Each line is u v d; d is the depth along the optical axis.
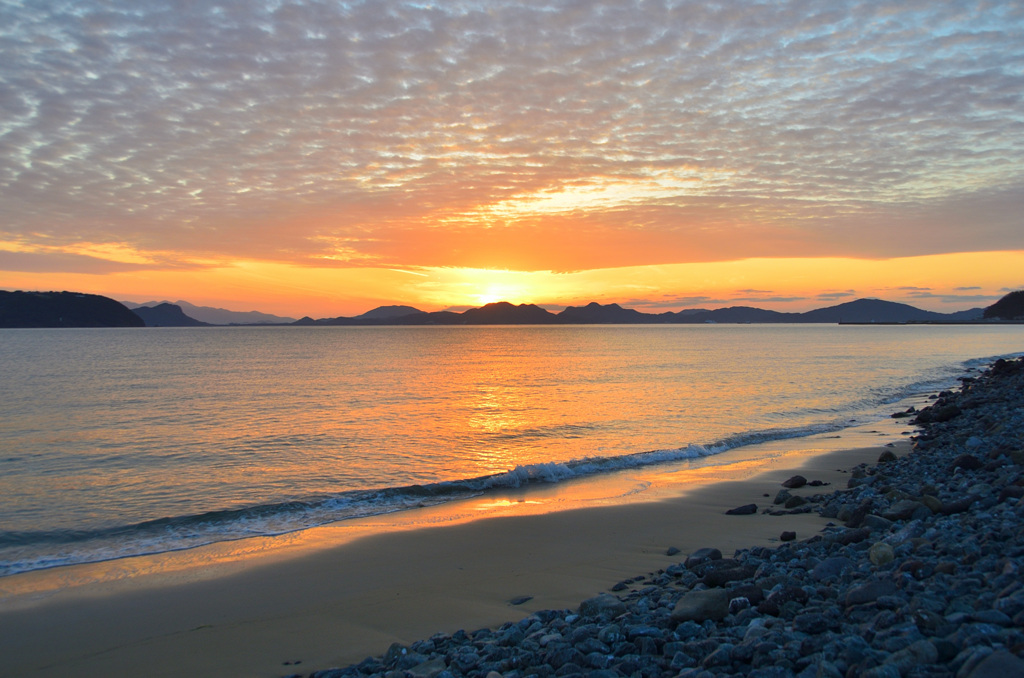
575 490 16.42
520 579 9.59
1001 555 6.32
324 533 12.88
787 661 4.73
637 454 20.34
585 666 5.57
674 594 7.71
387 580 9.84
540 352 96.19
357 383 47.94
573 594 8.77
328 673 6.52
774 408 33.34
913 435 23.48
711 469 18.39
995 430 17.98
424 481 18.08
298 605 8.88
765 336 175.75
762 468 18.31
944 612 5.02
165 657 7.35
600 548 11.05
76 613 8.80
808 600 6.23
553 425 28.06
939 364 66.69
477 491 16.69
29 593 9.68
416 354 91.50
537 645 6.26
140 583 10.05
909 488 12.55
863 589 5.79
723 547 10.57
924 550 7.09
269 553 11.52
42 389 43.25
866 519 9.57
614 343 133.00
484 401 36.72
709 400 36.75
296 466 20.02
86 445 23.44
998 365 41.84
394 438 24.94
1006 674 3.57
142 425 28.19
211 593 9.50
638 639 5.83
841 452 20.25
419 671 6.05
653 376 52.88
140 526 13.63
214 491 16.97
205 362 72.75
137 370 60.44
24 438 24.89
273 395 39.97
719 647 5.29
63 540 12.75
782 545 9.45
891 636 4.66
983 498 9.59
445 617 8.18
